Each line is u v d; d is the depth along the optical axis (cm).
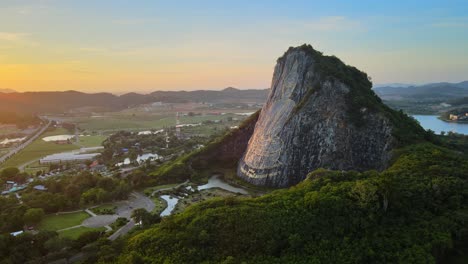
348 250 7225
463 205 8500
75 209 13275
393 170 10369
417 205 8556
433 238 7500
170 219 9050
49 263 8325
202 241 7706
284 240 7475
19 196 15450
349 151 14550
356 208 8119
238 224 7956
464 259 7688
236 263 7088
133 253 7688
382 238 7556
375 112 14775
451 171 9788
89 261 8106
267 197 9162
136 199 14688
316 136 15350
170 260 7388
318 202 8244
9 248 8644
